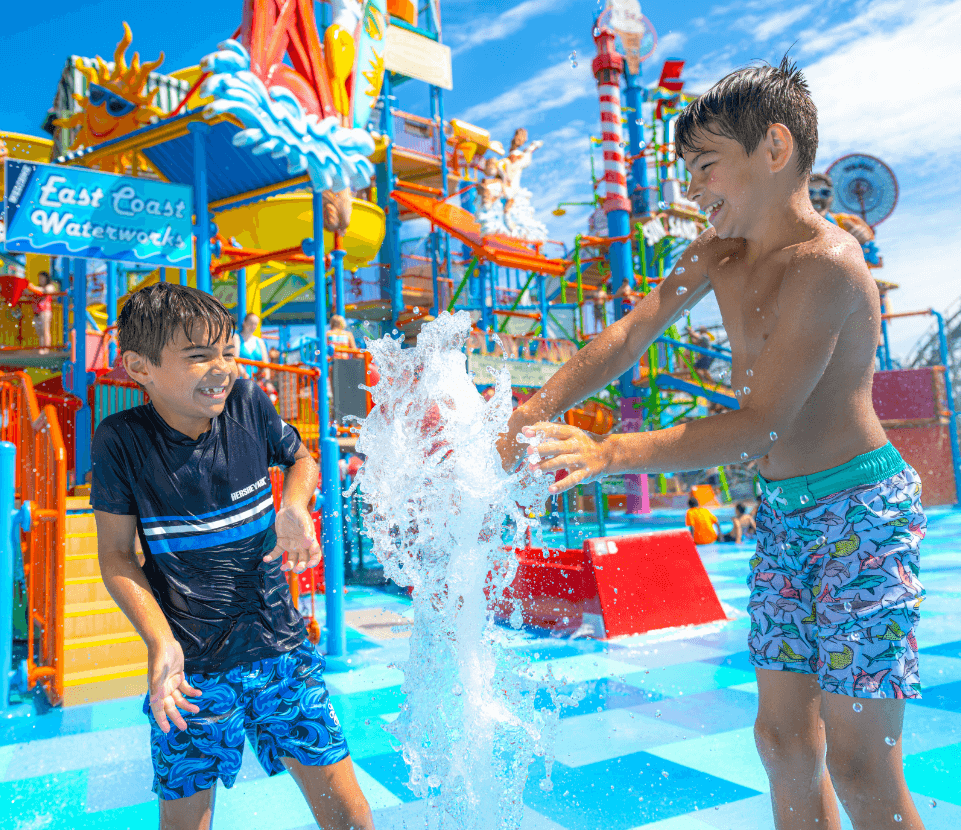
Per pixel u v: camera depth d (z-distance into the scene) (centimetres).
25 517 407
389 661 459
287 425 188
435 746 168
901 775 146
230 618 165
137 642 473
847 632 148
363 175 622
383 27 682
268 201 1268
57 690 399
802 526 160
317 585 714
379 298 1766
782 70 155
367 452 167
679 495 1806
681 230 1930
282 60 581
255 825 230
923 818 203
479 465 161
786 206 155
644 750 278
